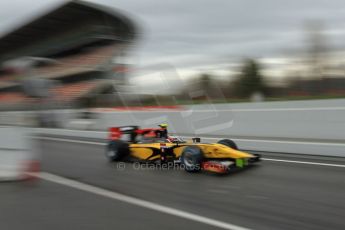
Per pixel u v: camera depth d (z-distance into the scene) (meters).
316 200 5.30
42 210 5.22
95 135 14.97
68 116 18.33
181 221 4.59
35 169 7.96
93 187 6.57
